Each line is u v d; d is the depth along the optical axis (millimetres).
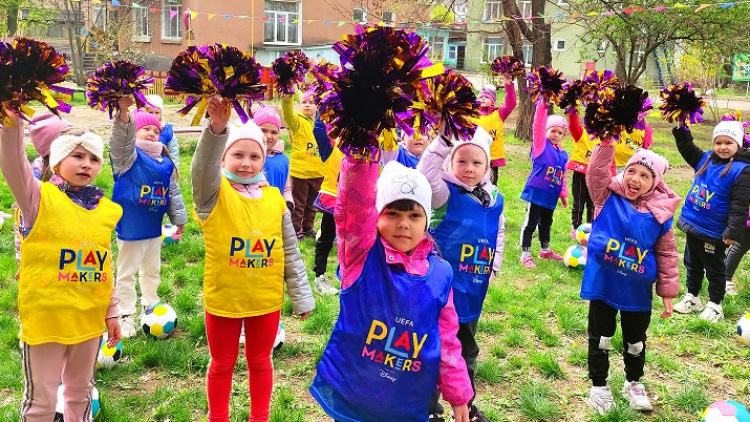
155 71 27406
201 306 6316
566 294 7094
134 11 30672
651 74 32188
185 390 4699
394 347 2916
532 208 8039
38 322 3477
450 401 3000
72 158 3621
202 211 3789
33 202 3459
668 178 14727
